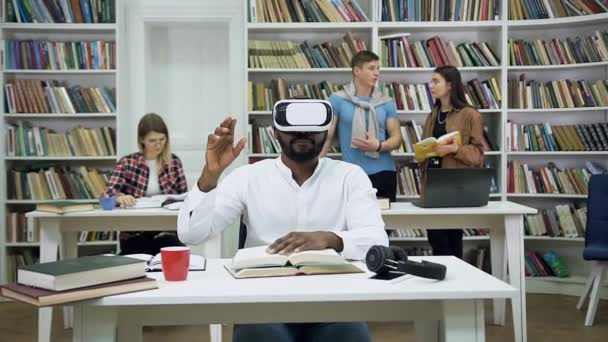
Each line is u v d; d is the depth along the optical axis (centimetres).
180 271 152
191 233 179
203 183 176
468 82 462
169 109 505
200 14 485
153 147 359
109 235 455
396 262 157
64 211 297
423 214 314
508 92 464
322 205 192
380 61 459
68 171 465
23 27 450
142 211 303
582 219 450
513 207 313
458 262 179
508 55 459
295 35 480
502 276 347
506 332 350
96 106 461
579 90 454
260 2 456
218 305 147
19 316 392
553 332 349
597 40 446
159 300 136
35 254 466
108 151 462
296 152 183
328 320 149
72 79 477
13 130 455
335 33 481
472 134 355
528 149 460
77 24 455
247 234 197
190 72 505
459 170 311
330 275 159
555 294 452
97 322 139
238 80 490
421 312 151
